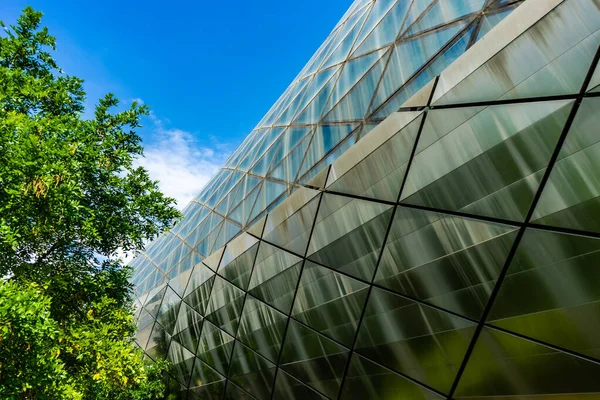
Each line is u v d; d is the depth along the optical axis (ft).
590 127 15.08
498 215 18.48
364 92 35.47
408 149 23.98
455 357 20.71
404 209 23.67
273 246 36.81
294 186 39.34
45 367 21.31
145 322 66.08
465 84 21.06
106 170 34.45
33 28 35.58
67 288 31.83
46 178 23.59
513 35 18.89
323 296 29.55
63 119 29.19
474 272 19.54
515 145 17.80
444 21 28.81
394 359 24.09
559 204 16.10
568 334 16.05
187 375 49.70
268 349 35.40
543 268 16.74
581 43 15.74
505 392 18.74
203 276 50.16
